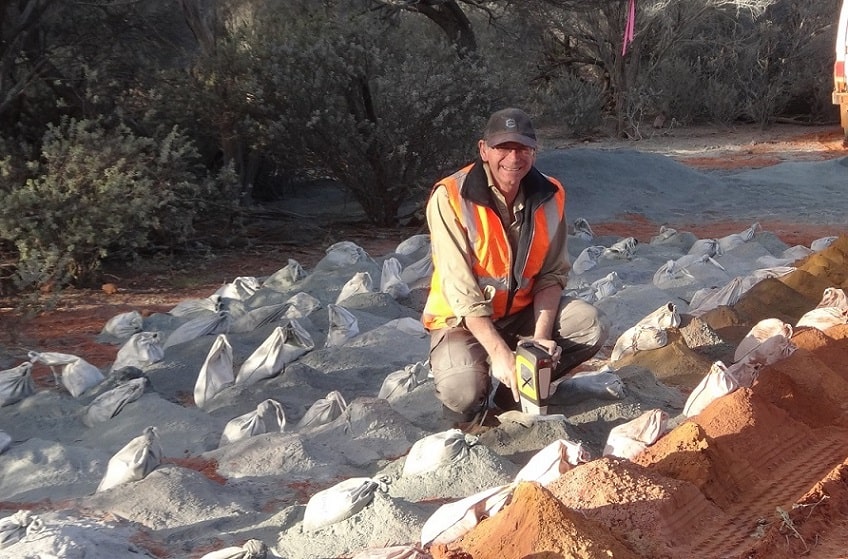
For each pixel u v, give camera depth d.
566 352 4.75
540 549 2.90
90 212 8.65
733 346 5.92
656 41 24.75
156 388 5.82
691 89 24.70
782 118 24.91
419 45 12.90
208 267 9.95
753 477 3.76
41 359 5.71
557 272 4.64
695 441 3.71
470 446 4.10
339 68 11.30
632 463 3.55
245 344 6.61
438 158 11.94
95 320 7.80
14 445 4.83
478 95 11.79
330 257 9.08
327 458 4.50
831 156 18.77
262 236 11.55
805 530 3.21
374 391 5.64
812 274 7.23
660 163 15.23
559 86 24.12
